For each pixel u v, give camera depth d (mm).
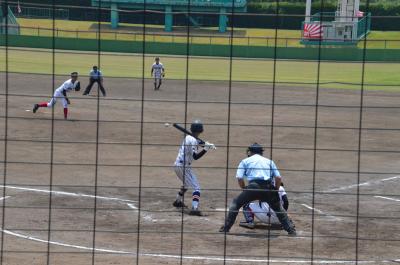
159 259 18594
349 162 34031
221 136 40594
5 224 21328
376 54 86812
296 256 19094
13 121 42969
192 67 88438
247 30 94750
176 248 19688
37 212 22969
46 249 19062
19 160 31438
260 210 21922
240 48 90125
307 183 28797
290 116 50344
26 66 76875
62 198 25047
